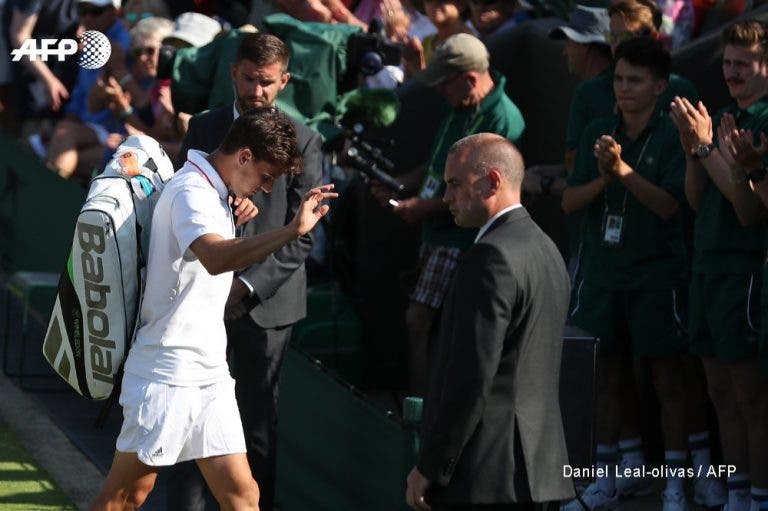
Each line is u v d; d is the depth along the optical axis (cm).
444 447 1712
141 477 1962
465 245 2745
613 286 2458
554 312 1775
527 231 1767
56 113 3966
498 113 2722
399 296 3191
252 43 2259
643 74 2403
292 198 2286
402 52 3294
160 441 1911
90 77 3697
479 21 3334
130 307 1936
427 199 2761
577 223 2767
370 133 3188
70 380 1986
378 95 2927
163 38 3256
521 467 1739
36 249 3572
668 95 2523
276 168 1903
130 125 3444
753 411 2294
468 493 1730
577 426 2097
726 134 2228
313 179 2295
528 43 3238
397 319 3195
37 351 3303
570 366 2092
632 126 2448
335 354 3159
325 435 2325
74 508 2447
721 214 2305
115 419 2902
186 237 1855
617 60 2444
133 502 1988
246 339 2288
